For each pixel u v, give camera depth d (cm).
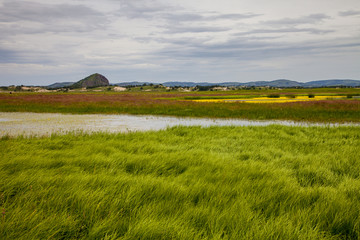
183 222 263
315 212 287
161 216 276
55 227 246
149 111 2367
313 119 1864
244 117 2016
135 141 849
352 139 936
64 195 326
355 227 261
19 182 368
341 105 2789
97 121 1695
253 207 310
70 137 917
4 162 492
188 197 334
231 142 862
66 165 494
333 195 341
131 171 485
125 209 295
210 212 285
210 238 239
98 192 332
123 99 4556
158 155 591
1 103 3184
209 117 2030
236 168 492
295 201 326
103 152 641
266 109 2498
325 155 644
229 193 353
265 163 554
